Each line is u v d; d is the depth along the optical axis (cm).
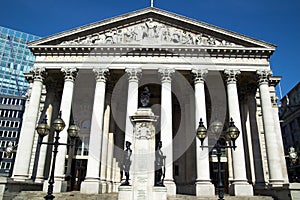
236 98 3797
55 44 4056
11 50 12656
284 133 8625
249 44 4009
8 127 9019
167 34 4084
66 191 3578
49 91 4406
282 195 2908
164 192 1994
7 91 11956
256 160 4169
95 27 4084
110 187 3991
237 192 3394
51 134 4178
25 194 2991
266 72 3884
